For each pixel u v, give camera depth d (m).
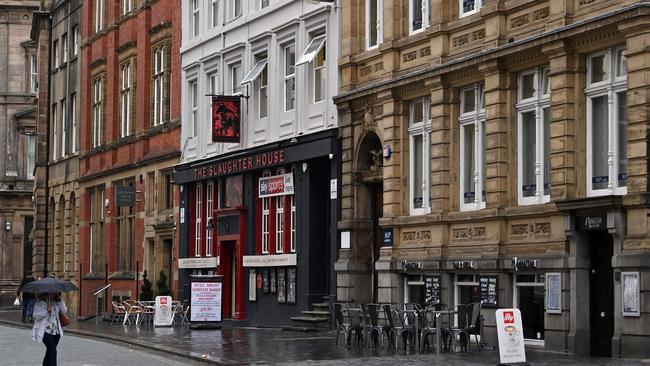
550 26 25.20
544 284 25.61
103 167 54.78
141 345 29.94
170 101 47.00
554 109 25.05
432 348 25.91
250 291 39.28
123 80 52.88
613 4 23.61
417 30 30.94
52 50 65.88
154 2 49.09
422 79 29.81
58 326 21.06
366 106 32.69
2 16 84.00
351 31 33.56
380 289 31.50
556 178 24.94
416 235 30.33
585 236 24.33
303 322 34.84
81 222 57.66
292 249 37.03
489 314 27.06
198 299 36.88
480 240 27.67
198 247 44.22
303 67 35.94
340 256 33.69
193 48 44.66
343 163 33.78
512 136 26.84
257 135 39.19
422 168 30.66
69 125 61.38
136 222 49.75
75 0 60.56
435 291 29.17
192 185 44.66
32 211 83.00
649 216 22.53
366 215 33.38
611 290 23.86
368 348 26.64
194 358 25.69
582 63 24.66
